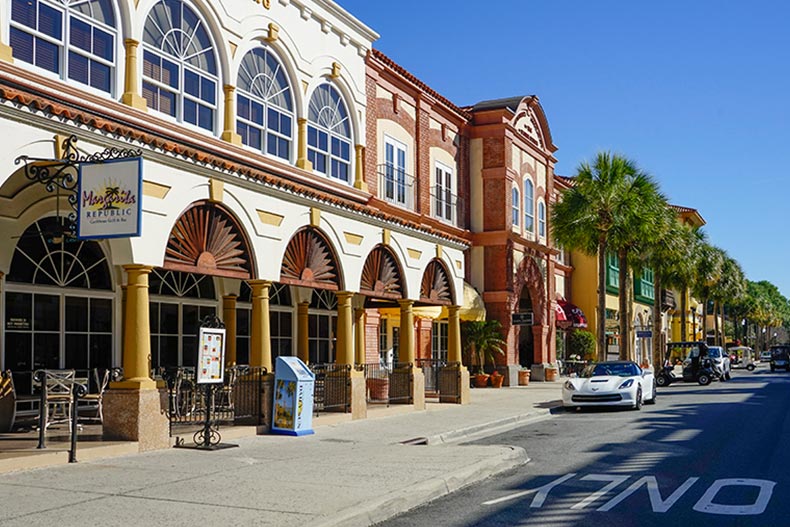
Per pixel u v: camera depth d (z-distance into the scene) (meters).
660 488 10.09
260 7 16.52
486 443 15.17
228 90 15.38
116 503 8.26
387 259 19.81
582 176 31.59
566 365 40.44
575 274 46.69
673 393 31.39
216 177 13.69
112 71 12.85
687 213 66.69
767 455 13.09
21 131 10.46
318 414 17.34
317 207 16.67
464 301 30.39
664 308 63.03
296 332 21.89
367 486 9.42
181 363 17.89
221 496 8.72
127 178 10.80
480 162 33.06
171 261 12.87
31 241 14.45
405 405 20.48
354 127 20.38
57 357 14.87
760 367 79.75
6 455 10.39
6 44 10.83
